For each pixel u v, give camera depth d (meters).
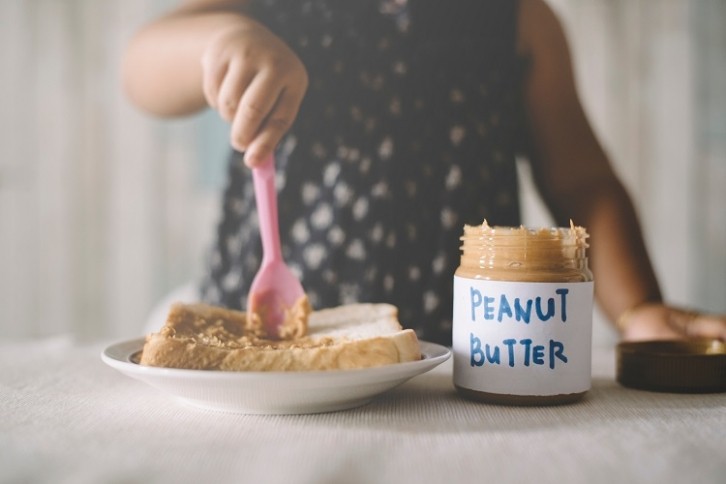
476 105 0.79
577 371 0.49
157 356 0.46
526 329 0.49
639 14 1.55
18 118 1.49
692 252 1.60
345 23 0.79
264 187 0.56
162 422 0.45
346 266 0.79
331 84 0.79
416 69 0.79
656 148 1.58
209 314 0.54
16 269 1.51
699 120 1.58
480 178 0.79
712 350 0.57
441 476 0.38
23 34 1.48
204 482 0.37
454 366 0.52
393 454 0.40
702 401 0.51
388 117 0.79
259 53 0.56
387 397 0.51
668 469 0.38
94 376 0.57
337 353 0.46
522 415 0.47
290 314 0.55
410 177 0.79
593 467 0.38
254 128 0.55
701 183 1.59
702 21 1.56
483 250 0.50
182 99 0.80
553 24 0.82
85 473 0.38
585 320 0.50
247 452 0.40
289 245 0.81
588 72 1.57
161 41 0.77
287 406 0.46
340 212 0.79
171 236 1.53
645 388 0.54
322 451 0.40
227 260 0.84
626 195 0.78
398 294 0.79
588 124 0.82
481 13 0.79
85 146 1.51
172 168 1.52
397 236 0.79
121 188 1.52
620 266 0.73
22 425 0.45
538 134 0.83
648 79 1.57
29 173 1.50
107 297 1.54
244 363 0.45
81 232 1.52
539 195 0.85
